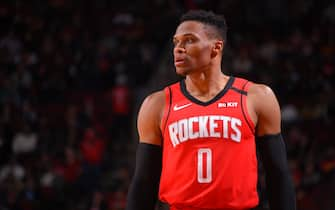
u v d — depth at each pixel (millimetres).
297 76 31719
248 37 35344
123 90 30766
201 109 6973
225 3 35812
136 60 32688
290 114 29641
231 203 6785
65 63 33500
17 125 29219
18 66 32969
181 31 7027
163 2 36500
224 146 6836
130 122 30797
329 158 25062
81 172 26828
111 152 30047
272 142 7066
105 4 38031
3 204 25219
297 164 25812
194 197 6844
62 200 25438
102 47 33812
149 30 34906
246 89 7094
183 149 6910
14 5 36719
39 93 31969
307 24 36375
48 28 35875
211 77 7086
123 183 25781
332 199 15758
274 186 7066
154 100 7246
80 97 31938
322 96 30672
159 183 7371
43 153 28672
